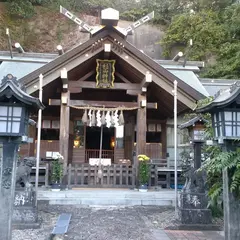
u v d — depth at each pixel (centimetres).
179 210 648
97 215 703
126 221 654
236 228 369
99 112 1090
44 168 1062
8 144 383
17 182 641
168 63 1420
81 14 2541
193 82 1212
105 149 1520
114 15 940
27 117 404
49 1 2455
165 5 2675
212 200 512
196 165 661
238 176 362
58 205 807
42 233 559
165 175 1155
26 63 1277
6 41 2161
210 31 2100
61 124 1025
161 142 1345
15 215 601
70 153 1327
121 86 1077
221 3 2362
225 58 2011
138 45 2539
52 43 2347
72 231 570
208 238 552
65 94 1036
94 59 1063
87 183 1037
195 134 661
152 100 1265
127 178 1037
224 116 376
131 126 1335
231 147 381
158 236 558
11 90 364
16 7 2259
